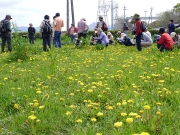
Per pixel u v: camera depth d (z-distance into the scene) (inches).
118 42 487.8
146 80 143.7
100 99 124.7
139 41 347.3
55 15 442.0
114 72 183.2
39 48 349.7
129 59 251.8
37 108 112.0
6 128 97.6
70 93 134.9
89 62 239.9
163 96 119.1
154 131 83.9
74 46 476.1
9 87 152.0
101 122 98.7
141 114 94.3
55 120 102.0
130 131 82.4
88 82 158.9
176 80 150.4
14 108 114.6
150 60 230.5
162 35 301.3
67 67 213.8
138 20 343.3
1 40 426.0
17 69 216.5
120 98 122.5
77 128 91.4
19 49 282.2
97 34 463.8
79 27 483.5
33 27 640.4
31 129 93.7
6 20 403.9
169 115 95.7
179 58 229.0
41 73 191.3
